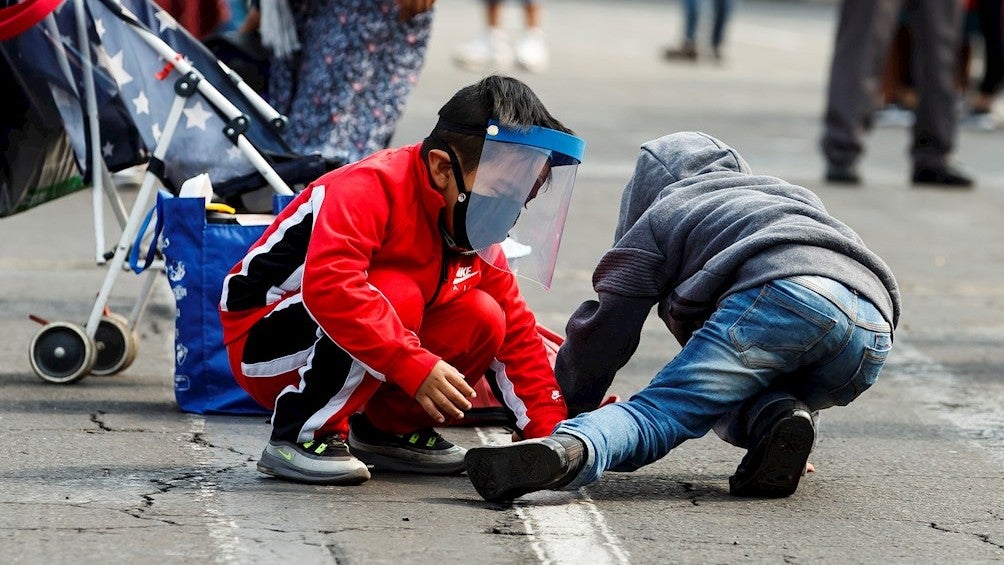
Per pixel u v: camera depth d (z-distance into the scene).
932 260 22.89
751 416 11.12
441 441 12.05
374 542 10.06
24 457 11.83
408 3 15.70
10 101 13.72
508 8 72.19
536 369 11.89
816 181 30.20
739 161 12.07
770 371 10.95
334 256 10.63
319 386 11.13
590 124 35.97
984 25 40.59
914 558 10.19
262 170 13.55
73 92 13.59
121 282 19.14
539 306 18.53
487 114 10.51
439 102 37.00
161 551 9.76
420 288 11.12
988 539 10.69
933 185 30.61
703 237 11.18
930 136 30.42
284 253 11.06
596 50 56.00
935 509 11.38
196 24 16.09
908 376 16.11
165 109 13.62
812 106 42.75
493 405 13.44
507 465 10.62
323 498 11.05
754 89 46.44
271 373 11.30
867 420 14.19
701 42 59.22
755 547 10.28
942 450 13.21
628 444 10.81
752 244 10.88
